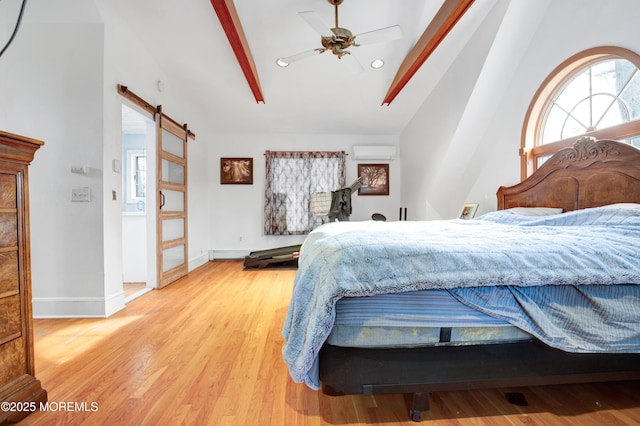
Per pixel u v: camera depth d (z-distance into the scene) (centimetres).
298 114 491
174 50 338
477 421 121
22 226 130
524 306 110
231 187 545
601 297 112
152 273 338
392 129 542
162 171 354
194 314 254
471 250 115
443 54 346
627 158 195
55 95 248
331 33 251
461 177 404
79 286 249
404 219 506
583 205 225
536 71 285
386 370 112
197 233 482
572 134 263
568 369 120
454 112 358
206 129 526
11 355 124
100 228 250
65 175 248
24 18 246
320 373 114
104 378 154
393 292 106
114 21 268
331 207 463
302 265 143
